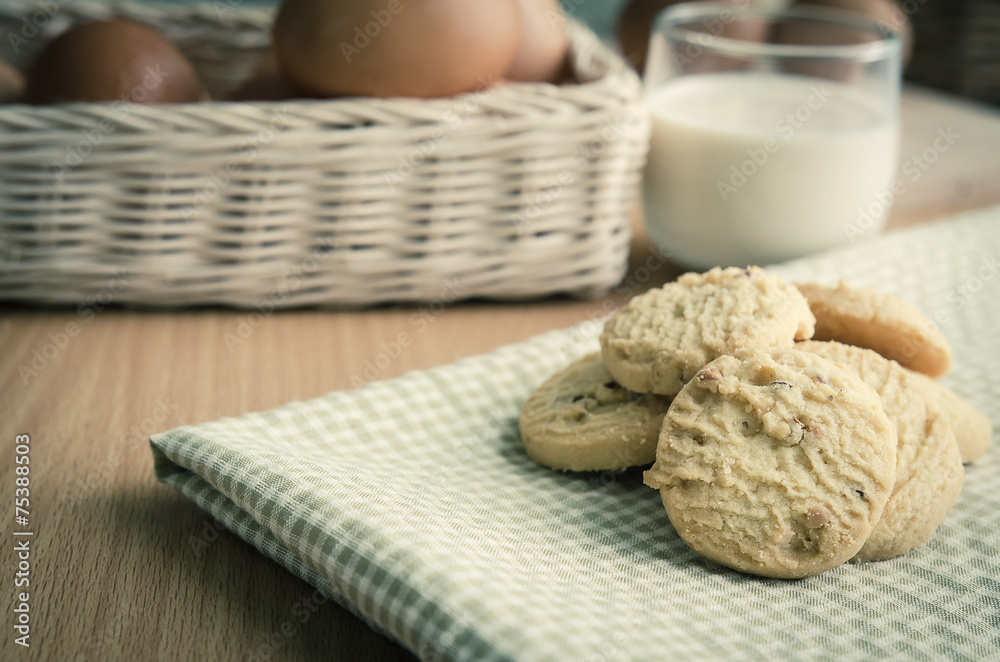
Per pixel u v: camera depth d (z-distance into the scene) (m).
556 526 0.45
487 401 0.49
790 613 0.43
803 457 0.44
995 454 0.48
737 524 0.43
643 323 0.47
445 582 0.41
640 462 0.46
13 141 0.53
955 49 0.78
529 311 0.57
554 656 0.39
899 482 0.45
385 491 0.45
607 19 0.78
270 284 0.55
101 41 0.55
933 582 0.44
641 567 0.44
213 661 0.42
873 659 0.42
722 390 0.44
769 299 0.47
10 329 0.54
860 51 0.57
